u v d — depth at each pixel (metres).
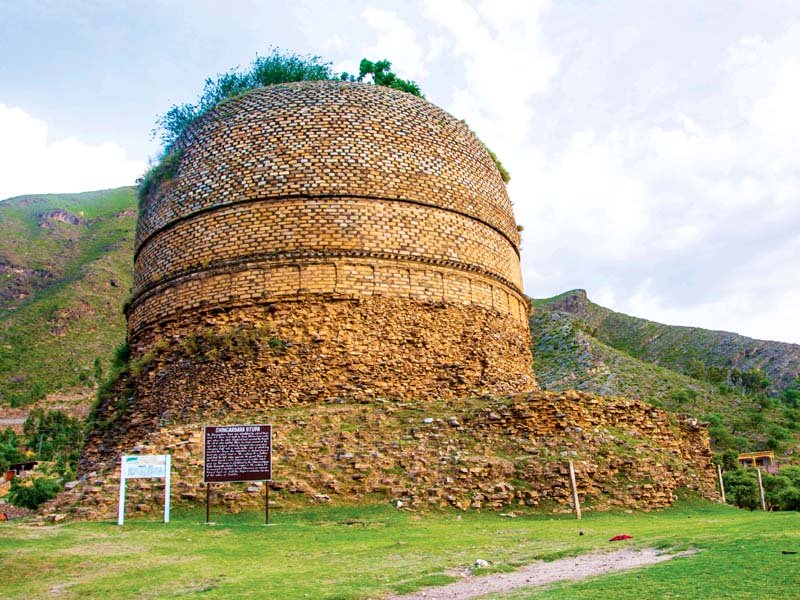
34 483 49.56
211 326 30.12
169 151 36.16
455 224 32.94
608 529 17.31
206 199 32.03
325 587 11.09
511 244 36.84
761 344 179.12
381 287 30.38
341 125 32.38
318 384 28.44
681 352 187.88
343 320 29.48
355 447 22.88
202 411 28.55
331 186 31.11
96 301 162.25
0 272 179.12
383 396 28.77
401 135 33.09
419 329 30.47
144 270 34.34
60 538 15.99
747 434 93.38
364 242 30.67
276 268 30.12
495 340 32.94
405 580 11.46
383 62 47.66
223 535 16.66
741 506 37.06
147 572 13.00
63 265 190.38
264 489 20.39
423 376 29.92
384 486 21.12
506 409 24.53
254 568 13.17
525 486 21.69
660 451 26.06
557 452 23.31
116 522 18.28
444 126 35.00
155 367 30.94
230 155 32.31
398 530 17.47
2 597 11.51
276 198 30.95
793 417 99.94
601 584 9.80
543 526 18.25
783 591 8.48
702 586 9.08
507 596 9.74
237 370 28.77
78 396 122.88
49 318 150.12
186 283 31.42
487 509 20.75
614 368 110.75
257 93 34.44
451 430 24.30
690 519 20.48
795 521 16.94
